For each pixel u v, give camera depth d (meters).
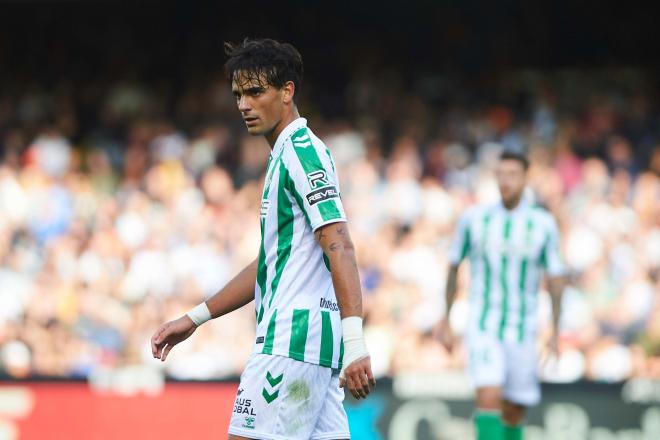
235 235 43.09
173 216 44.00
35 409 28.64
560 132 50.66
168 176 46.69
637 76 57.25
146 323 39.38
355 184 45.69
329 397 13.62
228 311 14.59
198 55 58.38
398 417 28.41
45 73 57.00
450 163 48.66
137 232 42.88
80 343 38.75
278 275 13.34
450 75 56.97
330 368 13.37
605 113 52.75
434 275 40.28
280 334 13.16
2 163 48.06
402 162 47.16
